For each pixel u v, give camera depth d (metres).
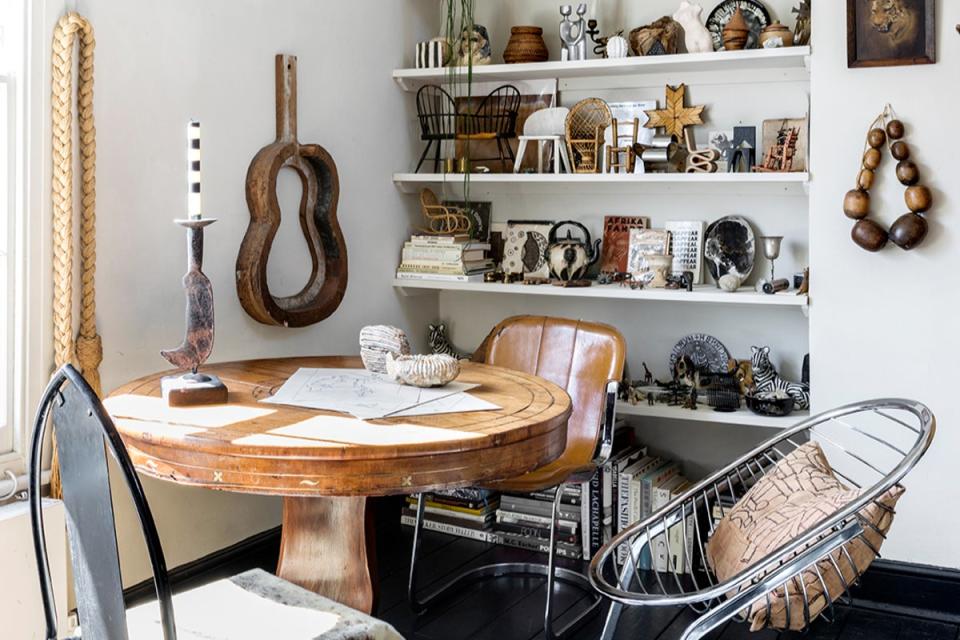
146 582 2.98
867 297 3.15
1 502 2.47
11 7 2.49
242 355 3.29
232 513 3.30
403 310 4.08
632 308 3.95
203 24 3.04
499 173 3.88
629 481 3.47
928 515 3.11
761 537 2.03
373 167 3.85
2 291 2.52
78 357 2.66
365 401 2.37
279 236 3.43
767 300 3.31
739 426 3.78
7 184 2.51
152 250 2.93
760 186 3.65
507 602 3.16
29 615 2.42
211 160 3.11
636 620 3.04
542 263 4.01
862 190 3.07
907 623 3.04
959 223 3.01
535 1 4.02
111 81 2.76
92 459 1.49
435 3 4.19
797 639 2.92
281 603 1.84
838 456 3.21
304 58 3.46
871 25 3.04
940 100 3.00
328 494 1.96
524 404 2.38
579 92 3.94
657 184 3.84
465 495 3.70
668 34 3.61
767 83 3.63
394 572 3.38
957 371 3.05
